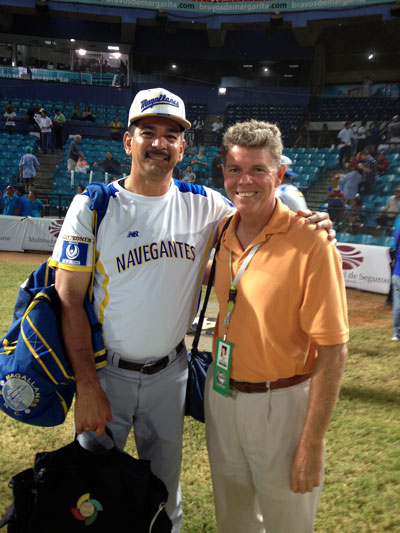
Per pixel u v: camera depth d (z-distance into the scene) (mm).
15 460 2656
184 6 17078
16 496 1453
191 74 19578
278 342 1512
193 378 1938
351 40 18031
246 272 1552
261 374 1541
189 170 14219
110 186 1742
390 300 6980
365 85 18641
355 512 2297
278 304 1489
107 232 1660
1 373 1600
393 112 16906
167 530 1484
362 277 8117
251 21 17016
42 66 19750
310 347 1637
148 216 1705
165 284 1714
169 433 1873
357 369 4250
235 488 1740
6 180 14602
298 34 17281
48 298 1611
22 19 18203
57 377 1585
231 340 1592
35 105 16750
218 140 17031
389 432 3074
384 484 2520
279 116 18641
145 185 1707
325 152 15812
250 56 19109
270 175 1487
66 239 1647
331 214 11984
